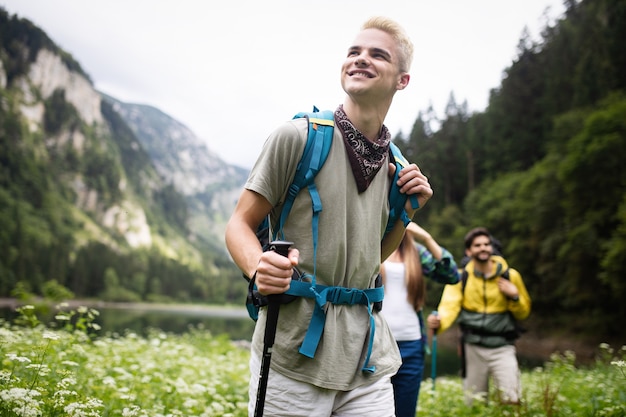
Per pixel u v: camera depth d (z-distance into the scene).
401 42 1.90
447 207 54.75
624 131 27.83
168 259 180.62
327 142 1.76
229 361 7.23
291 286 1.69
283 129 1.76
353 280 1.81
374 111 1.86
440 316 4.85
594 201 28.80
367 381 1.80
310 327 1.68
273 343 1.65
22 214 144.88
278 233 1.79
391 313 3.43
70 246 150.00
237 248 1.71
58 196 180.75
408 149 77.94
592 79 44.38
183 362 5.48
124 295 126.12
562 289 30.34
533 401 4.03
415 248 3.70
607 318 27.14
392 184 1.96
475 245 4.91
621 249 24.08
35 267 96.38
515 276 4.88
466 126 70.94
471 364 4.95
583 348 26.34
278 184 1.75
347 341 1.75
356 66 1.85
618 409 3.30
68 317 4.29
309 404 1.70
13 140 180.75
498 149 56.09
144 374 4.35
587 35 51.97
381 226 1.94
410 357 3.38
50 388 2.53
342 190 1.77
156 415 2.77
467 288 4.92
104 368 4.27
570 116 38.44
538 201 33.41
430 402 4.71
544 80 55.50
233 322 53.03
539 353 23.98
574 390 4.89
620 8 44.88
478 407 4.39
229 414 3.18
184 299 146.50
